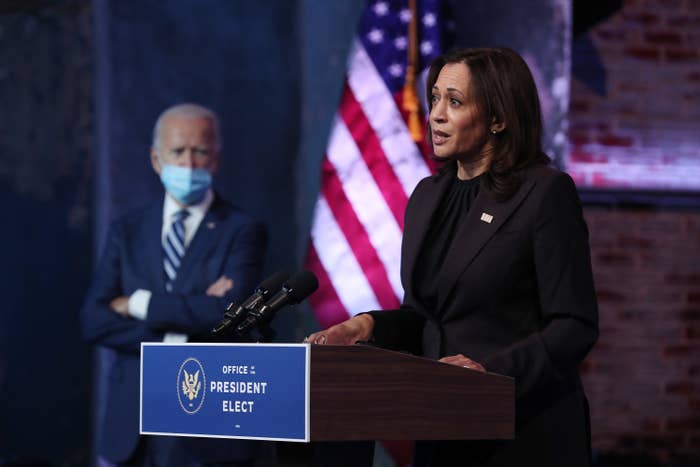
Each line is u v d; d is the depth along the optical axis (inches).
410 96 683.4
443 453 295.6
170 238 588.4
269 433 223.3
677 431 805.9
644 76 828.6
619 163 821.2
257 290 271.4
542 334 274.8
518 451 284.0
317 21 730.8
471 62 293.6
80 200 758.5
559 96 719.1
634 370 804.0
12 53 762.2
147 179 691.4
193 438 529.3
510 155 291.7
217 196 607.5
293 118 729.0
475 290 284.5
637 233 812.0
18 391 746.8
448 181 306.5
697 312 815.1
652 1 831.7
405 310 305.9
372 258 690.2
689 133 832.9
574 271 279.4
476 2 717.3
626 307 806.5
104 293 576.7
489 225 285.1
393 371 232.1
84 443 747.4
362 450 242.7
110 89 692.7
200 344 237.5
